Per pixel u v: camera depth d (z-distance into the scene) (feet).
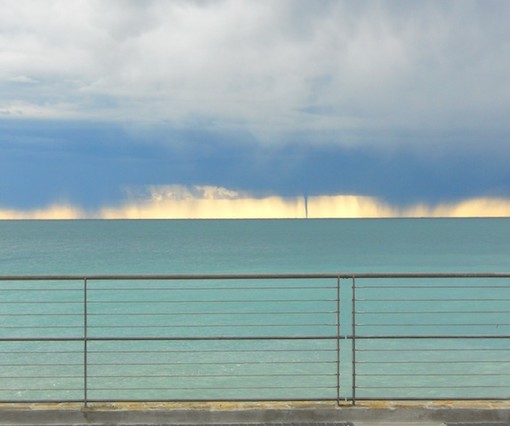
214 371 49.32
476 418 19.17
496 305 104.88
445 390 43.93
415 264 201.67
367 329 81.46
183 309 102.83
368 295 118.21
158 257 232.53
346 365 51.29
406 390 43.88
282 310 100.32
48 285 132.67
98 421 19.04
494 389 44.24
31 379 47.19
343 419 19.21
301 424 18.88
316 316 92.94
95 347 62.75
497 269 184.75
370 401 20.22
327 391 43.39
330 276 19.71
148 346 62.90
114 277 19.39
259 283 136.46
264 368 49.85
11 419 18.99
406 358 55.11
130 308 103.19
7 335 74.23
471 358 55.42
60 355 57.26
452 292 122.11
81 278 19.42
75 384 45.65
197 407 19.51
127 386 45.21
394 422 19.13
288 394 42.91
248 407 19.47
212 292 125.39
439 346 62.59
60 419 19.07
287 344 62.44
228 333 77.71
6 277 19.06
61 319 88.53
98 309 101.50
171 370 49.88
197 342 64.75
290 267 193.98
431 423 19.02
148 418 19.10
